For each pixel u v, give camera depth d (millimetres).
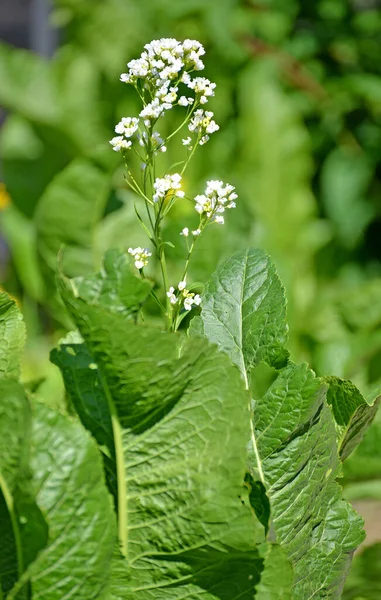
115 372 1355
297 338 2762
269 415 1469
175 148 3838
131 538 1391
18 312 1476
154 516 1382
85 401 1415
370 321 3020
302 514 1462
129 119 1487
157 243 1503
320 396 1461
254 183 4125
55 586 1348
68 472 1341
